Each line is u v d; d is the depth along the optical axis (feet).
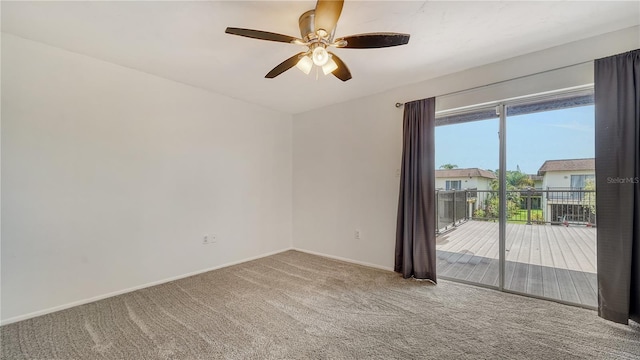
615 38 7.02
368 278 10.25
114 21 6.47
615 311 6.65
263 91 11.45
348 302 8.19
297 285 9.57
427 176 9.81
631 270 6.57
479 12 6.17
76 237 8.06
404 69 9.29
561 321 6.94
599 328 6.56
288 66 6.89
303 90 11.32
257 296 8.63
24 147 7.23
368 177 11.92
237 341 6.20
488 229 9.68
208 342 6.16
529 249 9.02
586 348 5.82
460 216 10.38
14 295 7.09
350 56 8.30
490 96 8.87
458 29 6.88
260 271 11.14
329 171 13.39
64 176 7.86
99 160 8.49
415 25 6.68
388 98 11.30
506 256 9.22
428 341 6.18
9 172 7.04
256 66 9.01
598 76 6.94
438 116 10.46
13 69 7.10
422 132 9.93
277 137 14.35
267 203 13.79
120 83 8.93
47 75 7.58
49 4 5.80
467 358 5.59
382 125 11.48
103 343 6.12
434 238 9.70
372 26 6.73
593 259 8.18
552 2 5.83
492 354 5.70
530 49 7.97
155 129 9.77
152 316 7.34
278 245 14.33
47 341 6.21
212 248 11.43
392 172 11.16
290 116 15.07
